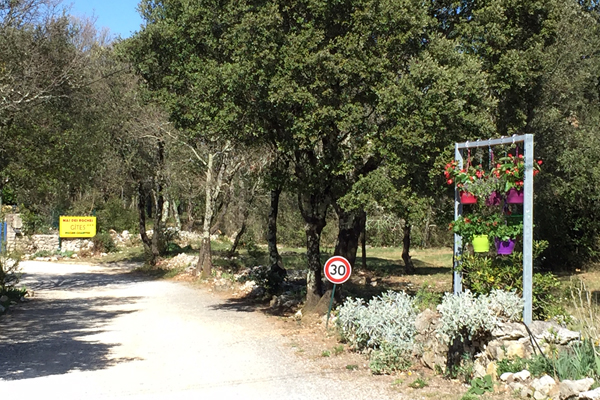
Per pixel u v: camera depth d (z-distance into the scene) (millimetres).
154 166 28797
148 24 16094
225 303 17656
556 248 24703
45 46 18922
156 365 9523
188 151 25234
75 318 15047
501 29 13477
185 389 7973
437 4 13812
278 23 11914
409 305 9430
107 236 39656
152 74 15789
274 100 11648
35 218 39438
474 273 8312
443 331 7645
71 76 19859
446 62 11859
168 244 35219
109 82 25625
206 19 13195
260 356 10109
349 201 11438
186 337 12078
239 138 13352
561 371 6469
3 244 30359
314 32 11852
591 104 23797
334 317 12523
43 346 11250
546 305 8109
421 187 11539
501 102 15016
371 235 46500
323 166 12648
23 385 8211
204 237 24203
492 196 7969
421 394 7328
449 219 12188
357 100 12352
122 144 28188
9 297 18703
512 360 7113
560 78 19953
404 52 12164
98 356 10281
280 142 12930
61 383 8328
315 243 14398
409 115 10977
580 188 21000
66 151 22172
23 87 16781
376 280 22422
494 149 12094
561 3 19297
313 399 7383
